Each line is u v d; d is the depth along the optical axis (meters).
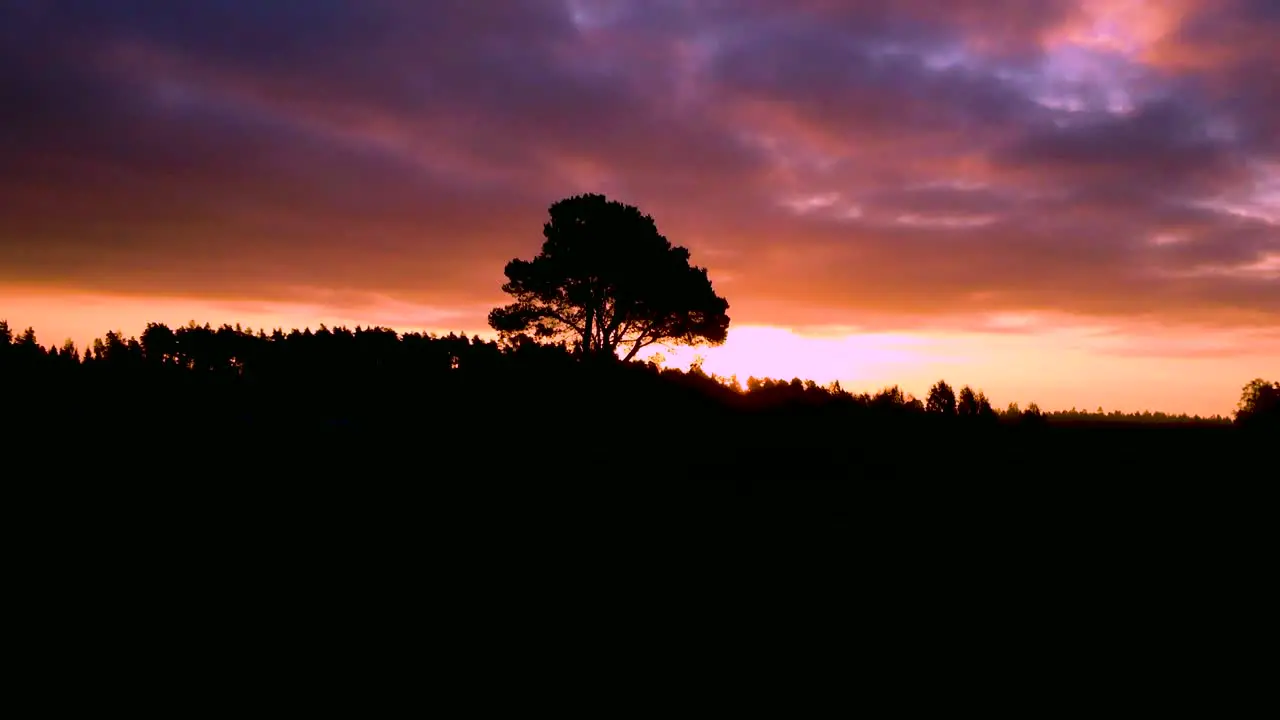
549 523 16.78
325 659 9.55
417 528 16.05
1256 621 11.41
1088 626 11.23
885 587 13.01
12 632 9.86
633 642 10.45
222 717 7.95
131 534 14.55
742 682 9.24
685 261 42.16
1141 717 8.43
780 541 15.87
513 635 10.58
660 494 19.62
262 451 22.92
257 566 13.12
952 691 9.07
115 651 9.50
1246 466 21.28
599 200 41.03
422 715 8.16
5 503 15.96
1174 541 15.70
